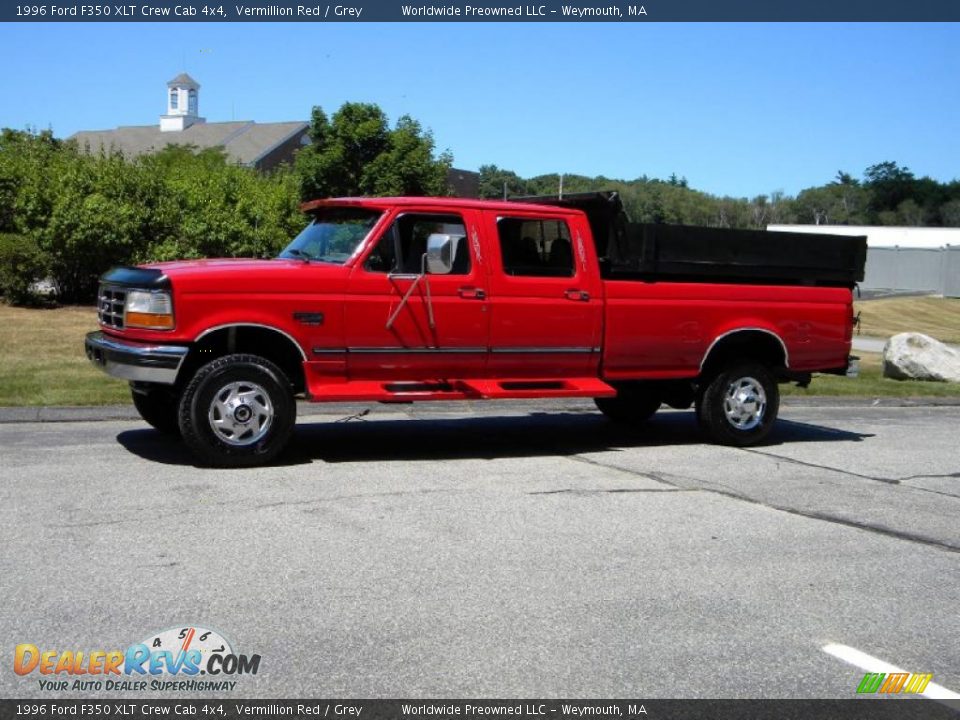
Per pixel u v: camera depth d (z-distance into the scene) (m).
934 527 7.03
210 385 7.89
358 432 10.22
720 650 4.70
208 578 5.40
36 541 5.94
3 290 23.03
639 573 5.76
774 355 10.48
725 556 6.16
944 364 17.00
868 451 10.20
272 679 4.25
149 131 72.75
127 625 4.74
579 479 8.20
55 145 37.38
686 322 9.76
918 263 55.66
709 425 10.07
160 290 7.80
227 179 26.62
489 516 6.89
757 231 10.08
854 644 4.84
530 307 9.05
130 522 6.40
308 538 6.19
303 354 8.27
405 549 6.04
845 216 111.06
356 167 34.84
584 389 9.27
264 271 8.12
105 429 9.79
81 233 22.86
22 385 11.62
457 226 8.87
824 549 6.39
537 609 5.12
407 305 8.57
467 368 8.94
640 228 9.47
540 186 81.44
